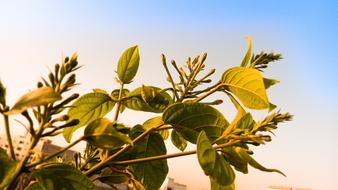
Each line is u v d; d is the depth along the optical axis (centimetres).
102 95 46
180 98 42
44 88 26
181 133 38
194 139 38
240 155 34
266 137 32
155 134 42
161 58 42
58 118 28
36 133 27
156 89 44
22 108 25
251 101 37
